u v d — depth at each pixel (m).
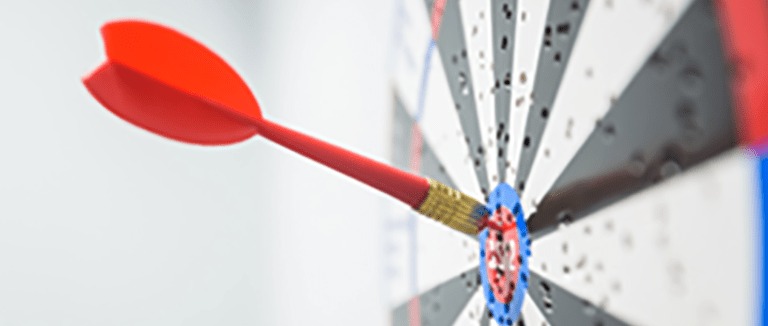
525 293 0.31
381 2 0.45
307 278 0.58
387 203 0.44
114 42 0.27
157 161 0.76
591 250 0.28
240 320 0.71
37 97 0.76
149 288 0.75
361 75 0.48
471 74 0.35
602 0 0.27
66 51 0.77
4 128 0.74
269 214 0.67
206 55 0.29
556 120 0.30
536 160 0.31
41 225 0.74
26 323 0.73
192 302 0.74
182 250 0.75
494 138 0.34
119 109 0.28
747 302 0.23
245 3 0.74
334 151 0.29
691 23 0.24
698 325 0.24
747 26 0.23
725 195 0.23
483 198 0.35
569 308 0.29
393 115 0.43
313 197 0.57
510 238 0.32
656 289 0.25
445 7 0.38
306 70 0.58
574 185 0.29
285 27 0.64
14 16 0.76
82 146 0.76
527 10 0.31
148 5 0.77
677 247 0.24
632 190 0.26
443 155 0.38
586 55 0.28
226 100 0.29
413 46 0.41
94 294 0.74
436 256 0.39
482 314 0.34
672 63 0.25
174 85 0.28
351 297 0.49
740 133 0.23
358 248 0.48
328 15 0.54
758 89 0.22
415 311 0.41
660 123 0.25
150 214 0.75
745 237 0.23
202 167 0.75
